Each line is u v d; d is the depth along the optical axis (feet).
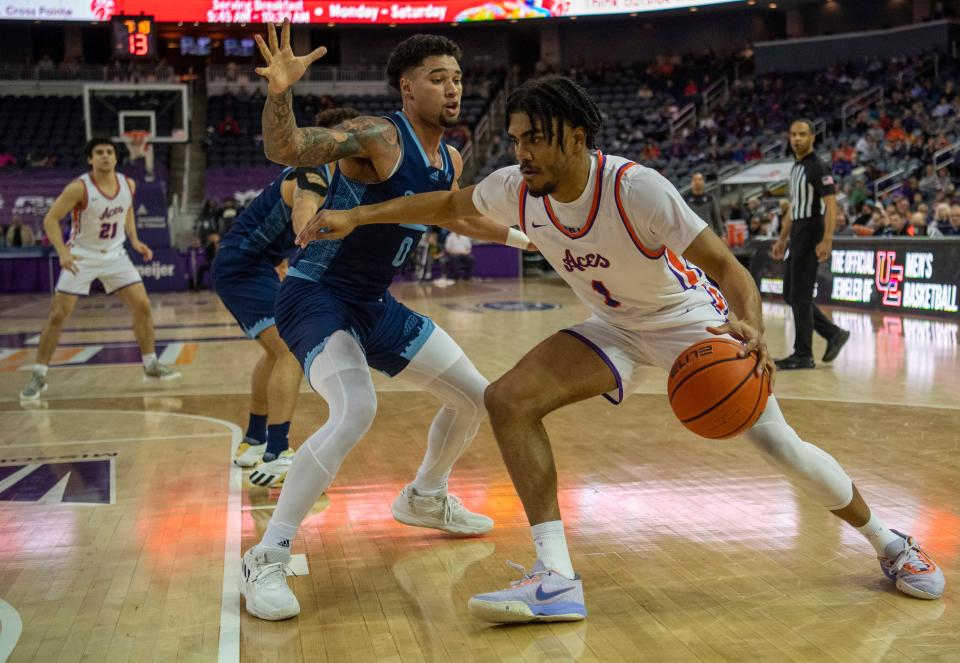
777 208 54.39
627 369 9.34
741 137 73.26
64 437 16.90
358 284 10.03
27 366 26.73
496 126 82.84
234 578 9.64
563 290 54.08
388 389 21.61
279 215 13.38
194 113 81.97
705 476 13.44
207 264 59.57
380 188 9.57
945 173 57.72
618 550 10.35
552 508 8.69
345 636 8.19
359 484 13.41
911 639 7.84
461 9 82.12
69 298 21.61
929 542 10.34
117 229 22.38
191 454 15.44
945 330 30.25
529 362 9.02
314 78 83.97
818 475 8.66
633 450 15.17
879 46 79.56
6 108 76.38
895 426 16.46
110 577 9.69
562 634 8.14
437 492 10.89
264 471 13.19
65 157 72.28
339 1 81.00
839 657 7.52
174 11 79.25
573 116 7.85
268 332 13.47
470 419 10.62
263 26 89.92
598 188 8.18
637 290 8.84
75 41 89.15
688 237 7.96
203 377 24.04
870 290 37.45
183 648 7.93
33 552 10.51
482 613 8.13
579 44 92.32
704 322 9.08
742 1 78.89
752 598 8.86
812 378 21.72
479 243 67.41
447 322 36.78
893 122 66.90
